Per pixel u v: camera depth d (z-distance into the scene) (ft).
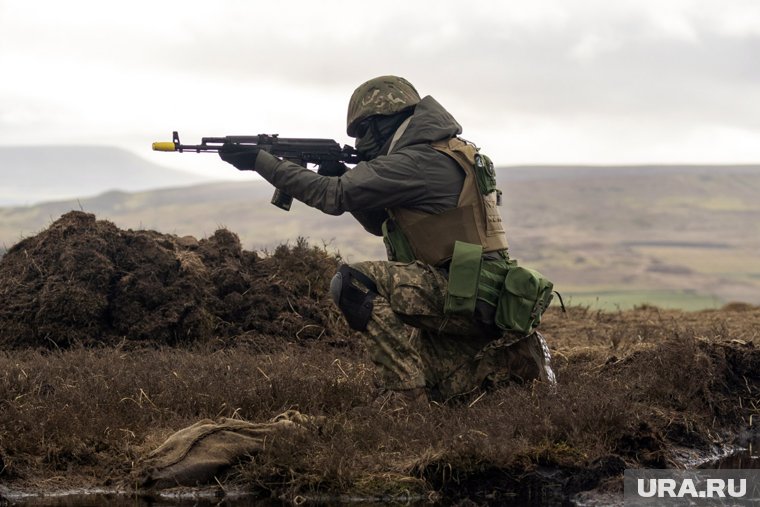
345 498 18.17
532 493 18.65
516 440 19.65
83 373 24.77
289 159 23.72
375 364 22.17
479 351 23.25
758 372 26.23
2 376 23.62
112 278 31.71
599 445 19.70
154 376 23.89
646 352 27.12
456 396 23.15
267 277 34.01
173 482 18.63
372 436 19.94
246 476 18.71
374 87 23.30
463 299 21.81
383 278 22.26
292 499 18.12
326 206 22.35
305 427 19.80
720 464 21.31
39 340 30.71
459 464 18.84
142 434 20.52
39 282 31.73
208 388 22.62
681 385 24.47
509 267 22.82
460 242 22.24
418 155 22.35
